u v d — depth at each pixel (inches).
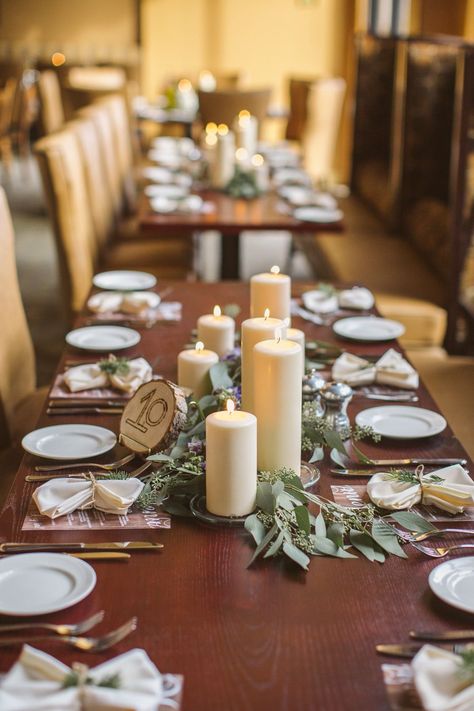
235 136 194.4
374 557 51.2
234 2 381.4
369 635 44.6
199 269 239.0
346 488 59.5
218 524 54.2
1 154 414.0
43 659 39.3
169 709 39.2
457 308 148.9
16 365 97.7
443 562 50.4
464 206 145.5
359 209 237.6
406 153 201.9
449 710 37.4
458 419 101.0
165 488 56.2
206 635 44.3
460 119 141.1
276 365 55.3
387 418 70.8
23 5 395.2
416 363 118.1
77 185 145.6
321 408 67.0
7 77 356.8
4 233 97.7
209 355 68.8
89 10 395.5
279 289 75.6
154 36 386.0
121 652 42.9
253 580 49.2
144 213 155.0
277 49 385.4
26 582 47.4
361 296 103.3
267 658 42.7
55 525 54.2
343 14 380.8
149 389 63.0
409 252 186.5
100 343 87.7
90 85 321.1
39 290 222.1
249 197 172.9
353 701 40.0
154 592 47.8
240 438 53.1
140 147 314.5
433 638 44.2
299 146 296.8
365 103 259.6
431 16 296.7
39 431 66.5
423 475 60.5
